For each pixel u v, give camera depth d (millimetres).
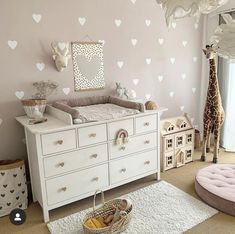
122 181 2412
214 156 3098
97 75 2754
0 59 2225
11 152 2424
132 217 2035
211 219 2010
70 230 1947
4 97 2297
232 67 3236
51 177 2004
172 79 3416
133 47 2965
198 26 3514
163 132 2934
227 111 3377
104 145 2221
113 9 2734
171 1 1211
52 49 2438
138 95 3125
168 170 2971
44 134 1900
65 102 2506
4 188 2127
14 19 2229
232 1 3047
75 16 2516
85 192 2197
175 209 2152
